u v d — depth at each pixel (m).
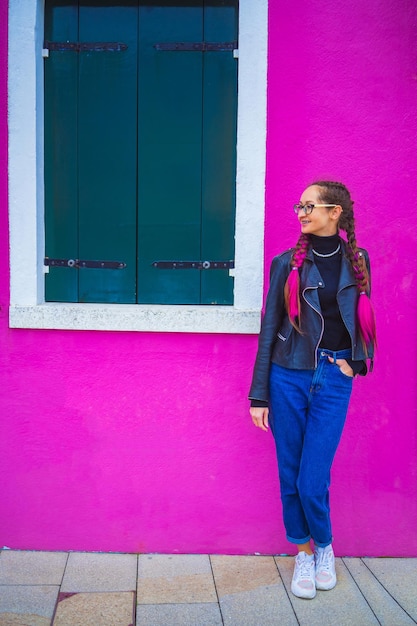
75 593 2.86
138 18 3.13
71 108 3.16
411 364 3.18
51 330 3.14
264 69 3.03
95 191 3.19
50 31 3.14
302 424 2.80
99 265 3.21
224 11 3.12
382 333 3.17
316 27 3.05
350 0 3.04
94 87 3.15
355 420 3.20
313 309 2.68
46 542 3.22
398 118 3.08
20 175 3.07
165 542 3.22
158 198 3.19
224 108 3.15
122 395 3.18
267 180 3.09
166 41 3.14
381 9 3.05
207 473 3.20
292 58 3.05
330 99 3.07
